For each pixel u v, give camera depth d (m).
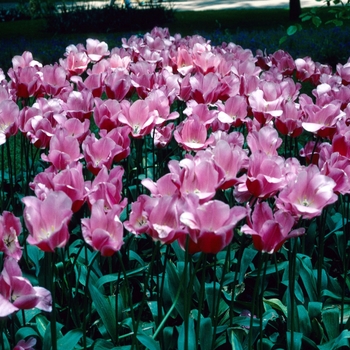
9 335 2.60
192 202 1.90
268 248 2.06
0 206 3.63
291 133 3.14
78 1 27.50
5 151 5.50
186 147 2.68
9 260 1.77
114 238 1.96
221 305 2.85
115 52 4.74
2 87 3.34
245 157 2.49
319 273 2.97
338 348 2.72
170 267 2.81
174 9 25.16
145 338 2.32
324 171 2.37
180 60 4.21
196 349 2.29
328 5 5.77
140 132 2.78
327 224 3.42
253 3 27.92
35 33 20.27
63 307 2.89
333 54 12.03
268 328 2.94
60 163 2.51
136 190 3.37
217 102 3.47
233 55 4.58
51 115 3.09
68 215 1.88
